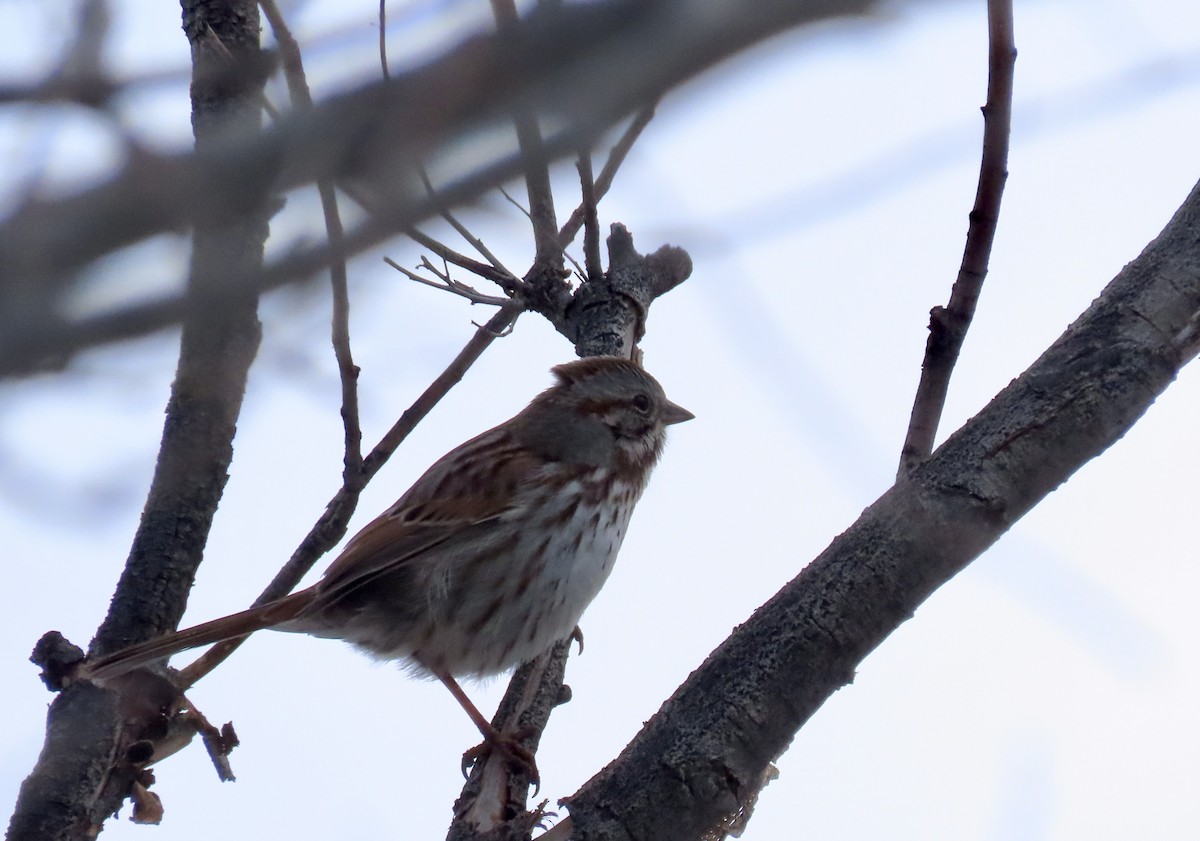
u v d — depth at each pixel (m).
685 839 7.47
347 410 10.40
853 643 7.55
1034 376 7.76
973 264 8.11
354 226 4.93
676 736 7.58
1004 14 8.02
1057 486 7.66
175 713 10.20
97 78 4.98
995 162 8.08
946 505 7.57
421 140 4.31
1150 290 7.81
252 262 5.20
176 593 10.58
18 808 9.56
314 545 10.74
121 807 9.91
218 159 4.39
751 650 7.64
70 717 9.92
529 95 4.16
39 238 4.35
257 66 6.31
